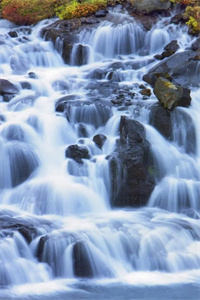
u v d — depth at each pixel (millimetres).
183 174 14617
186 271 11047
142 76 18547
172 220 12461
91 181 13656
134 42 21094
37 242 10875
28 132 14836
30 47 20531
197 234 11969
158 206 13836
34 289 10016
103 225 11789
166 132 15172
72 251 10766
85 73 19000
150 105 15523
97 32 21078
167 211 13539
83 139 14906
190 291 9953
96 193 13531
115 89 17094
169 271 11023
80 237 11023
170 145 15055
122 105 15836
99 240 11078
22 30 22219
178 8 22344
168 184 13961
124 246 11141
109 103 15859
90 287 10156
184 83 17859
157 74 17703
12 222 11516
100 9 22828
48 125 15078
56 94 17203
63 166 14023
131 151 13945
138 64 19531
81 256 10750
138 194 13750
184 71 18172
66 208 12953
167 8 22156
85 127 15273
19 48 20359
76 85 17703
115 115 15398
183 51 19453
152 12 22156
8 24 23500
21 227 11156
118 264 10961
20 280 10375
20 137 14672
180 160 14750
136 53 21125
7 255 10539
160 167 14422
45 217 12375
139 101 15984
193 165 14789
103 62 20422
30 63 20062
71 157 14125
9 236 10852
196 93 16922
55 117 15297
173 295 9766
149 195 13844
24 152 14047
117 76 18438
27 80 17828
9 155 13930
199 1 22312
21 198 13125
